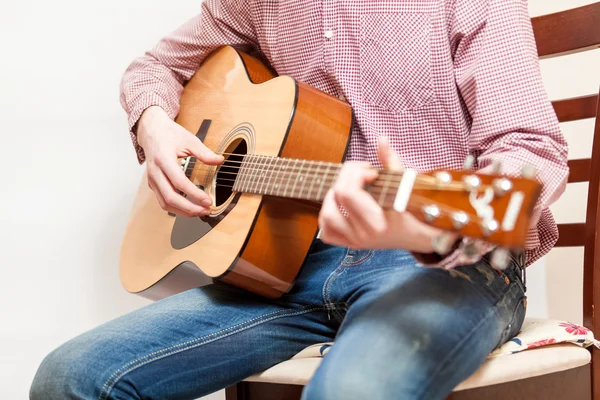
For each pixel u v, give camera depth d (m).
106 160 1.83
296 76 1.27
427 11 1.09
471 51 1.06
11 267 1.78
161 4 1.88
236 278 1.10
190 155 1.20
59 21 1.80
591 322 1.21
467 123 1.10
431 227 0.74
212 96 1.36
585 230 1.25
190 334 1.06
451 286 0.87
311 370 1.04
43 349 1.80
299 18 1.23
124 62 1.84
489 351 0.89
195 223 1.23
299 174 0.99
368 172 0.73
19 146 1.79
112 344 1.03
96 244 1.82
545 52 1.35
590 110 1.32
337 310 1.09
